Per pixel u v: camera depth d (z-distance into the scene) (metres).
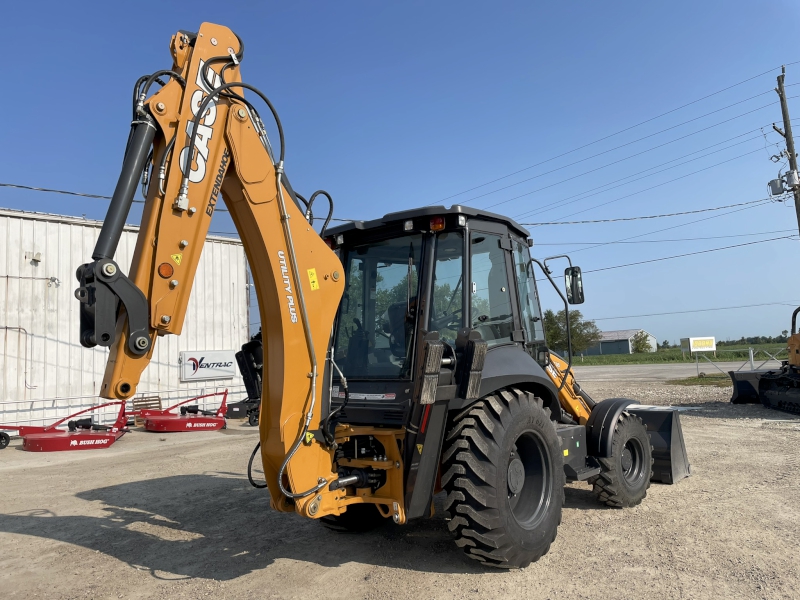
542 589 3.62
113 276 2.91
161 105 3.15
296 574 4.03
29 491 7.09
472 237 4.43
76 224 14.22
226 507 6.01
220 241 17.28
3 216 13.21
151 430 13.09
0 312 13.01
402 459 3.84
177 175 3.17
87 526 5.43
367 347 4.40
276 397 3.59
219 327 17.05
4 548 4.81
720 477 6.54
